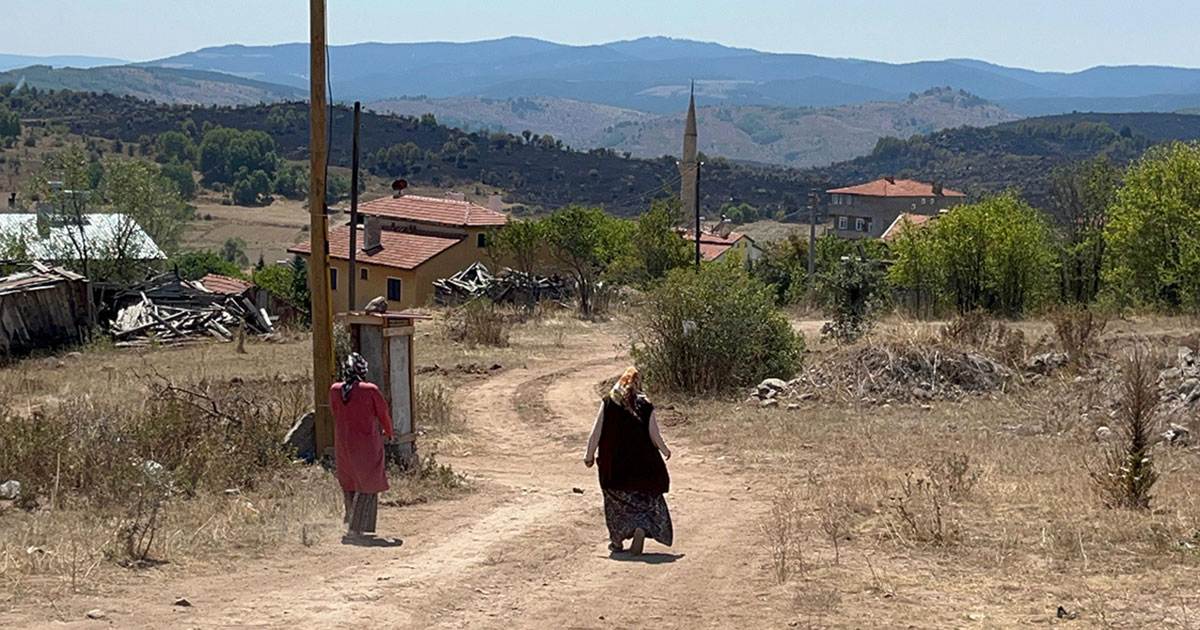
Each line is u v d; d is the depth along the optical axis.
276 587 7.47
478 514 11.10
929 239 47.47
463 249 56.12
